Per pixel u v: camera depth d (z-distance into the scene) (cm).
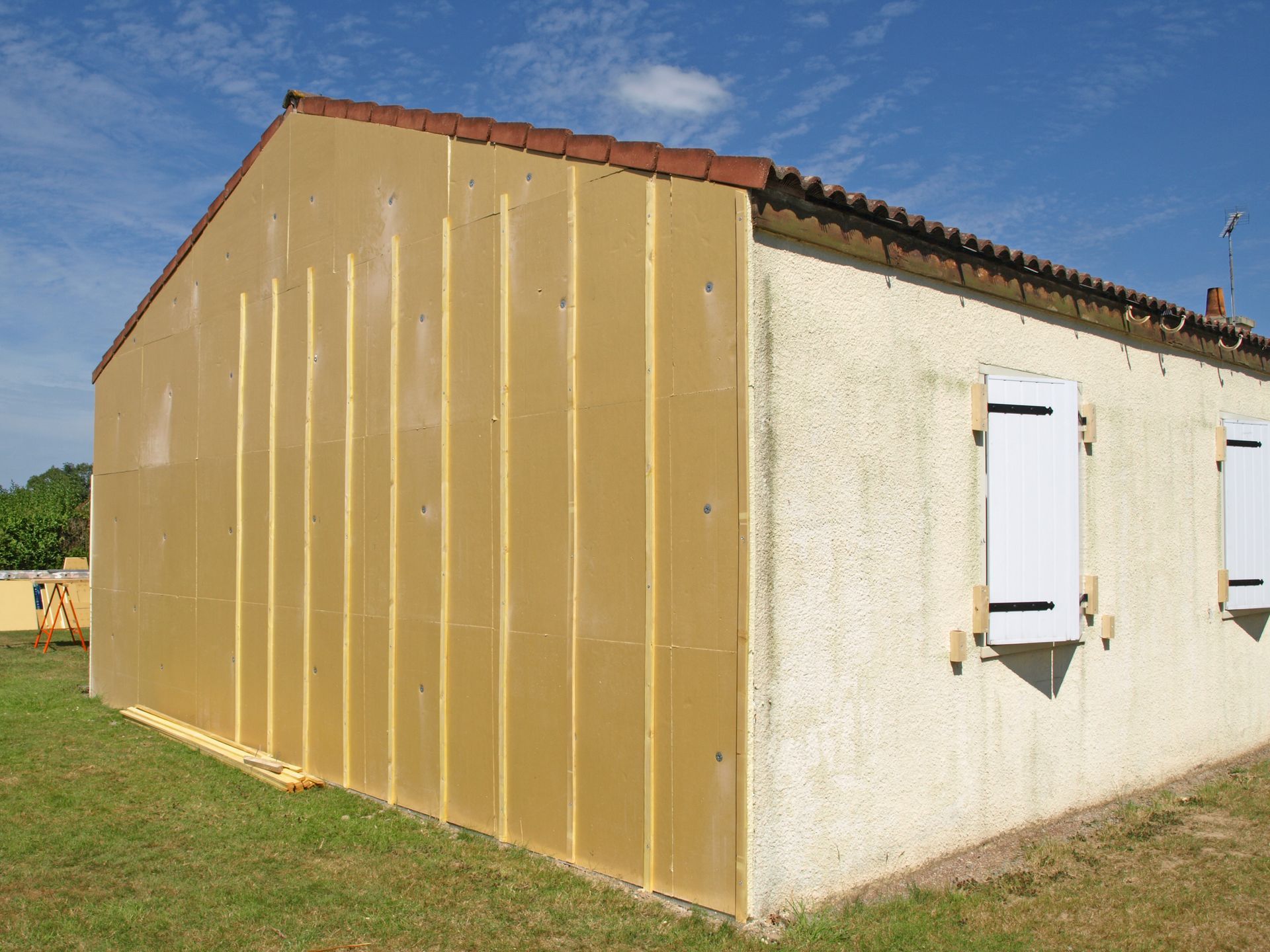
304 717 794
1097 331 755
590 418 569
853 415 546
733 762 482
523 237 622
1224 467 880
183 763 829
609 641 550
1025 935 482
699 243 512
